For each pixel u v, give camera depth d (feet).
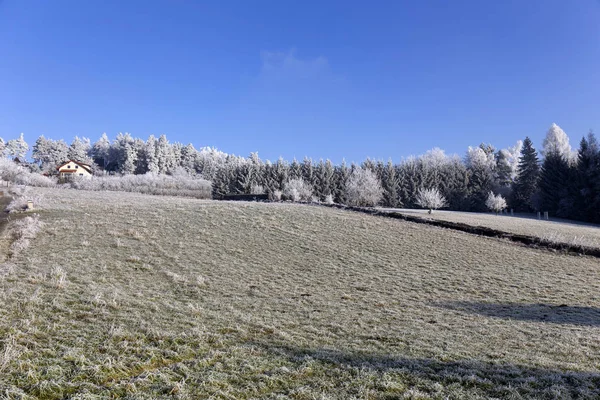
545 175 219.20
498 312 42.04
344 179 266.77
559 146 265.54
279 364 25.07
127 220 83.05
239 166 312.50
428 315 40.06
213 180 314.96
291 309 40.19
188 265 57.16
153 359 24.86
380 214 111.04
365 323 36.19
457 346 29.76
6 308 31.71
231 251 67.56
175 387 20.86
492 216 158.92
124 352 25.41
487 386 22.41
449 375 23.70
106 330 28.94
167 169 399.44
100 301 35.40
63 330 28.19
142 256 59.52
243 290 47.16
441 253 73.15
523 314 41.34
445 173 277.23
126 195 158.61
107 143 470.39
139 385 21.22
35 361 22.97
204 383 21.62
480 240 85.20
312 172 285.23
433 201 156.46
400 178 273.75
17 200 105.40
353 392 21.38
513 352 28.68
